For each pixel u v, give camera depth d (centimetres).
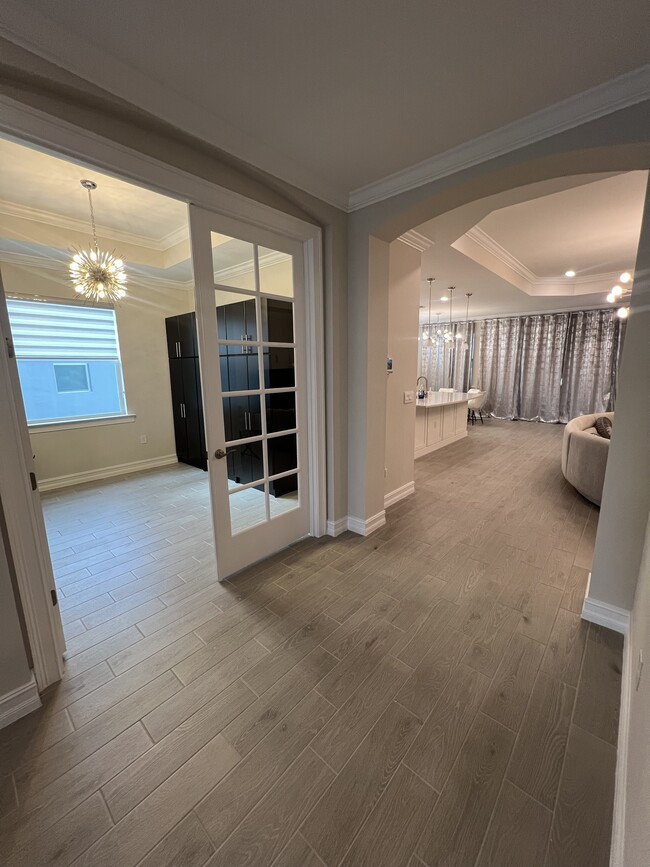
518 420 927
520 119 182
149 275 484
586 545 293
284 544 286
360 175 237
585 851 108
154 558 275
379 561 268
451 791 124
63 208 337
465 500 392
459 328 976
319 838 112
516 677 169
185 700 158
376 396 299
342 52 142
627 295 670
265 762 133
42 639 162
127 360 491
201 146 186
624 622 195
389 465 370
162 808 119
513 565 263
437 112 178
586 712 151
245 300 236
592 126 169
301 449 286
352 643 190
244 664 177
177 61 147
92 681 168
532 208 361
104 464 477
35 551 158
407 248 350
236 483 251
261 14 126
